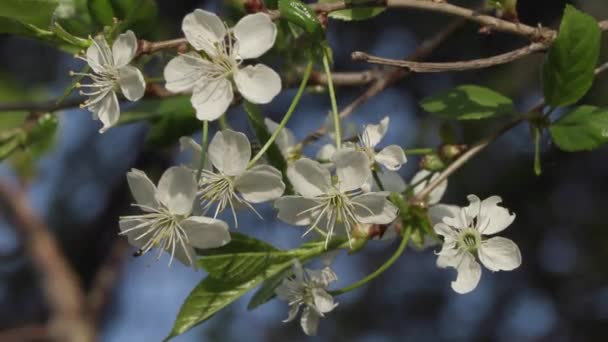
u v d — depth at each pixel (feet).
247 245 3.41
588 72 3.45
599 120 3.45
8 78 5.29
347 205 3.38
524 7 4.84
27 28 3.48
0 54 5.95
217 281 3.42
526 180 5.50
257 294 3.46
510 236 6.05
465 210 3.40
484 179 5.42
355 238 3.42
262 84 3.36
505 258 3.40
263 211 5.65
